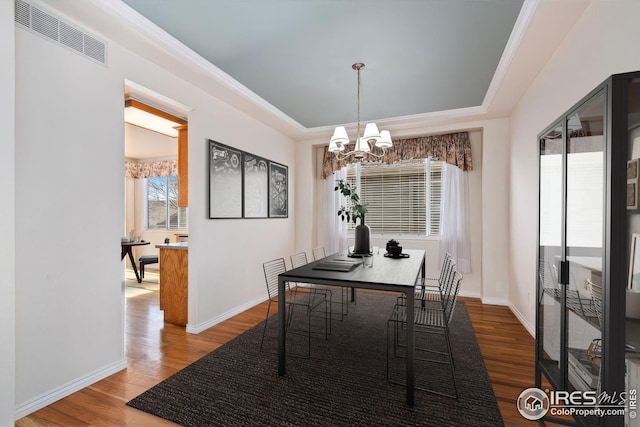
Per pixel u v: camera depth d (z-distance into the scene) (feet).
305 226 16.81
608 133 3.59
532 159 9.62
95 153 7.00
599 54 5.74
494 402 6.11
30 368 5.84
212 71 9.09
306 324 10.71
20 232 5.71
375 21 6.97
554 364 5.49
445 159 14.38
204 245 10.36
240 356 8.19
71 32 6.53
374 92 11.06
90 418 5.68
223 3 6.34
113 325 7.36
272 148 14.67
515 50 7.73
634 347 3.54
